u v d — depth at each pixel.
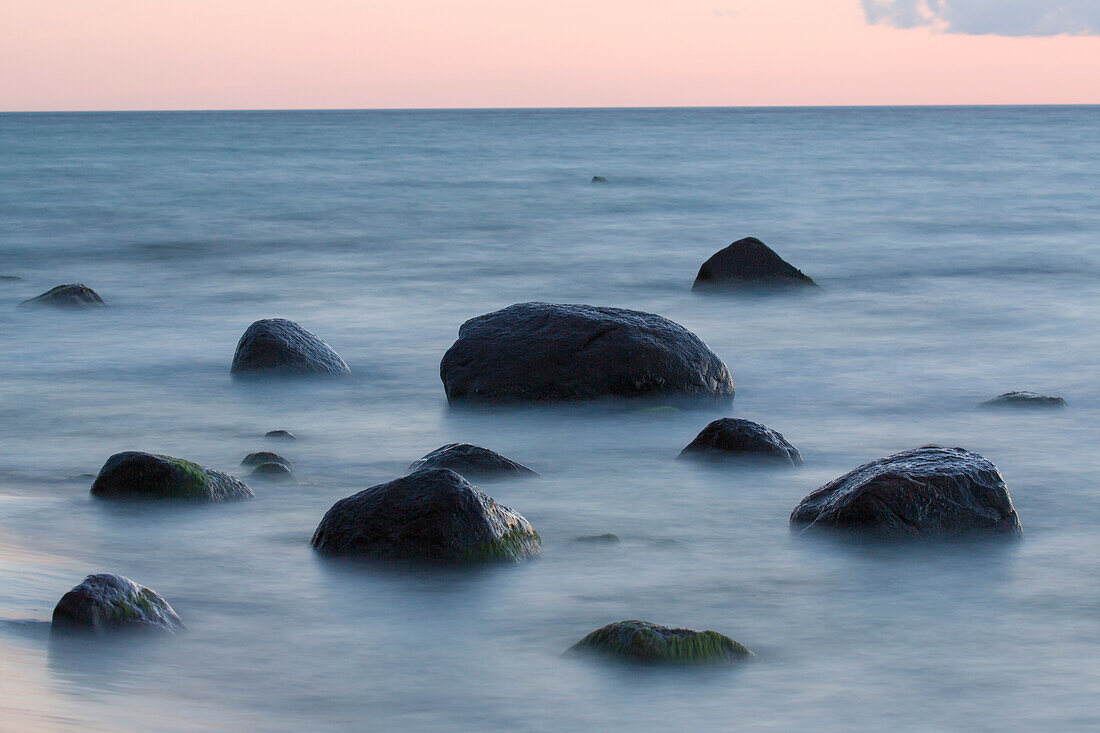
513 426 11.59
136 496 8.86
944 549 7.88
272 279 23.17
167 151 77.00
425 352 15.66
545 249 28.17
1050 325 17.77
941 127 134.00
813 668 6.01
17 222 33.66
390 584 7.18
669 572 7.46
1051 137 99.69
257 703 5.52
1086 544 8.05
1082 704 5.61
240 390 13.33
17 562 7.31
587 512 8.76
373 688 5.72
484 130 131.88
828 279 23.05
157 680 5.70
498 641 6.35
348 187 46.88
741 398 12.98
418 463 9.95
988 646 6.32
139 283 22.67
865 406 12.60
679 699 5.63
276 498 9.10
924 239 30.02
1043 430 11.46
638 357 12.27
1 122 185.00
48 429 11.54
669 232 31.84
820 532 8.10
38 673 5.52
